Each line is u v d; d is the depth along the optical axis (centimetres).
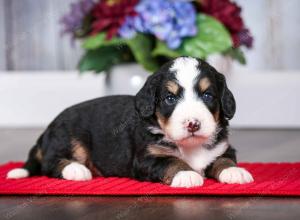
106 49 175
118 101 130
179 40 165
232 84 232
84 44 169
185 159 123
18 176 128
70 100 241
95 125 129
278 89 233
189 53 167
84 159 130
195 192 111
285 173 127
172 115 118
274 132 220
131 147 124
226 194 111
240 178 117
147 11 166
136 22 166
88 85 239
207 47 167
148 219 101
